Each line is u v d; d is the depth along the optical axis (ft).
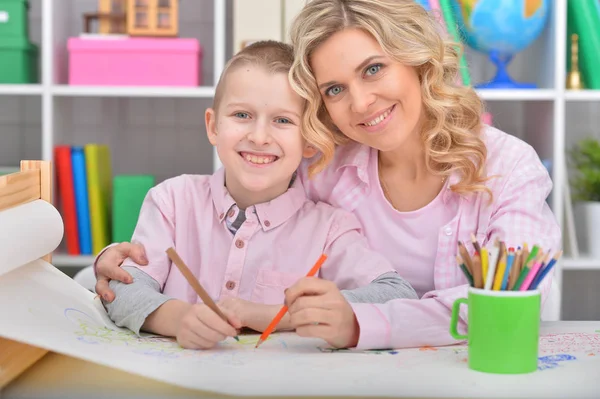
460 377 2.52
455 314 2.93
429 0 6.72
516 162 3.92
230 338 3.19
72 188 7.19
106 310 3.47
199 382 2.34
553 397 2.29
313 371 2.57
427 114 4.01
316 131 3.80
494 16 6.92
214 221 3.98
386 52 3.63
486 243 3.80
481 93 6.99
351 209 4.17
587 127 8.42
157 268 3.80
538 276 2.67
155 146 8.54
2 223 2.92
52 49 7.19
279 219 3.92
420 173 4.09
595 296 8.56
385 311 3.10
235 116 3.74
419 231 4.06
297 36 3.81
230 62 3.84
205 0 8.41
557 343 3.11
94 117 8.46
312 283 3.02
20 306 2.94
